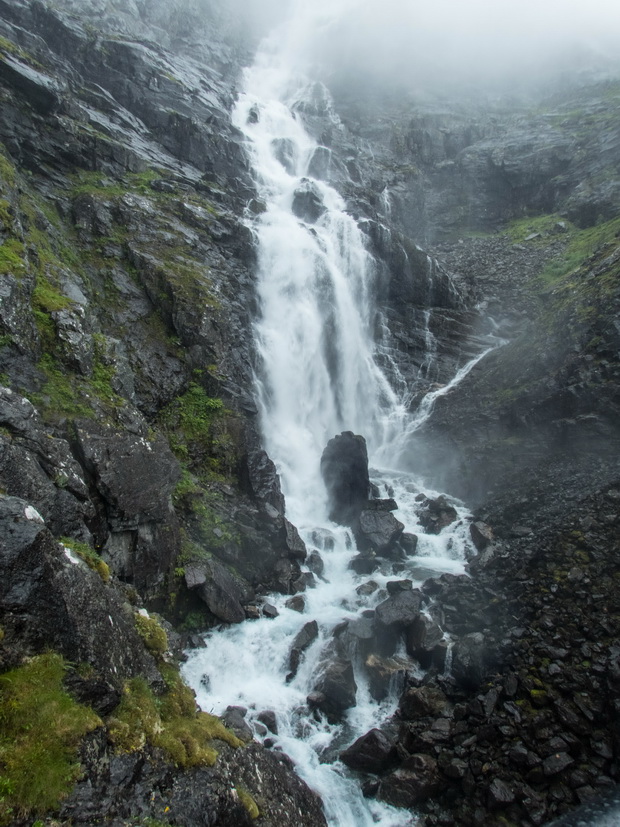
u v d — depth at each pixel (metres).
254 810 6.03
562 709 8.66
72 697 5.39
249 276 20.06
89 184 18.31
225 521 12.50
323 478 16.61
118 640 6.50
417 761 8.27
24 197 14.81
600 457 14.95
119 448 10.21
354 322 23.47
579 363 17.31
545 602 10.82
